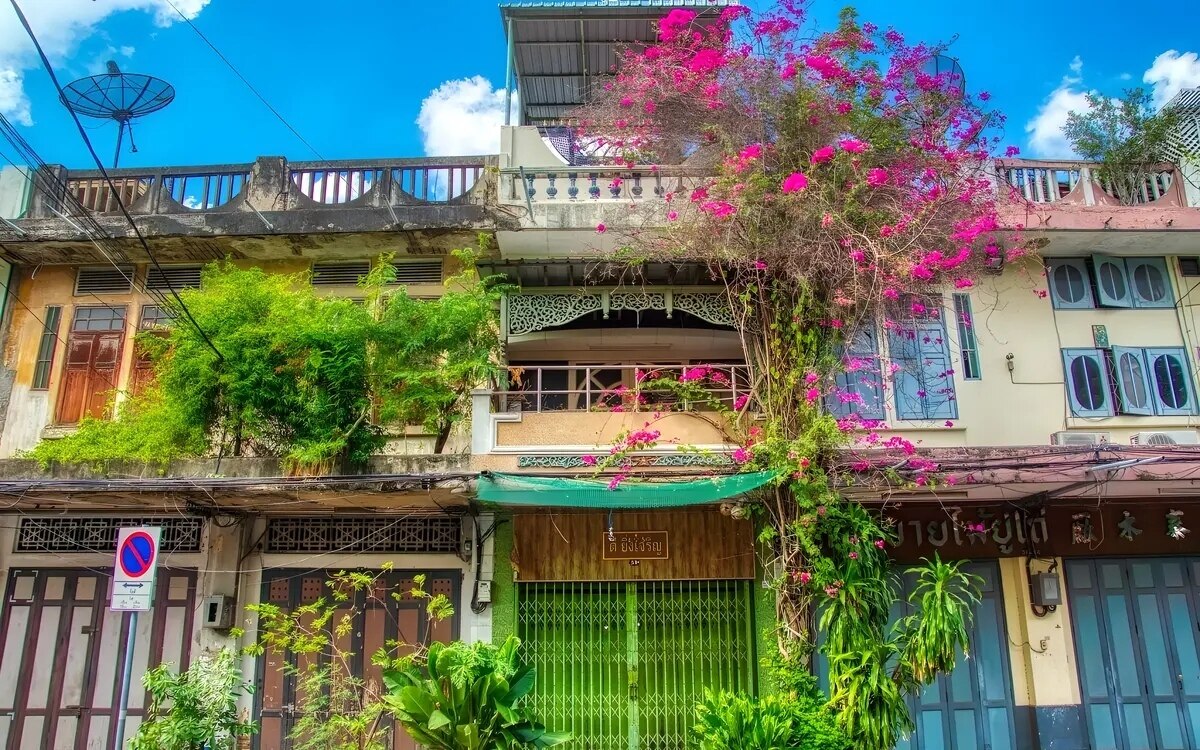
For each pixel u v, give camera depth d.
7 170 10.80
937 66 10.30
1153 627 10.11
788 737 6.46
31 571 9.98
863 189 7.96
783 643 7.67
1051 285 10.69
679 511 9.39
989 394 10.20
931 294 9.55
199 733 6.25
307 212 10.32
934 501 9.95
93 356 10.88
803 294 8.01
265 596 9.74
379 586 9.70
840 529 7.61
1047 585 9.96
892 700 6.93
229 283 9.63
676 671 9.24
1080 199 10.52
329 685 9.26
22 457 10.14
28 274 11.14
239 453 9.20
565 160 11.05
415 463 8.74
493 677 6.30
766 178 8.04
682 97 8.80
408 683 6.59
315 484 8.06
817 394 7.89
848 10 8.65
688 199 9.13
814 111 8.17
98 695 9.62
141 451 9.23
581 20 12.16
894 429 9.96
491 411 8.98
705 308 9.75
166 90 11.35
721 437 8.77
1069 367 10.41
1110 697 9.88
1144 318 10.67
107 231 10.33
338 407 8.89
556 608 9.41
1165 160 10.95
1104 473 8.41
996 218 8.63
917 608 9.89
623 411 8.94
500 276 9.64
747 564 9.25
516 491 7.98
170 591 9.83
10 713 9.58
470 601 9.49
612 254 9.21
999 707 9.82
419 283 10.84
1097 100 11.30
